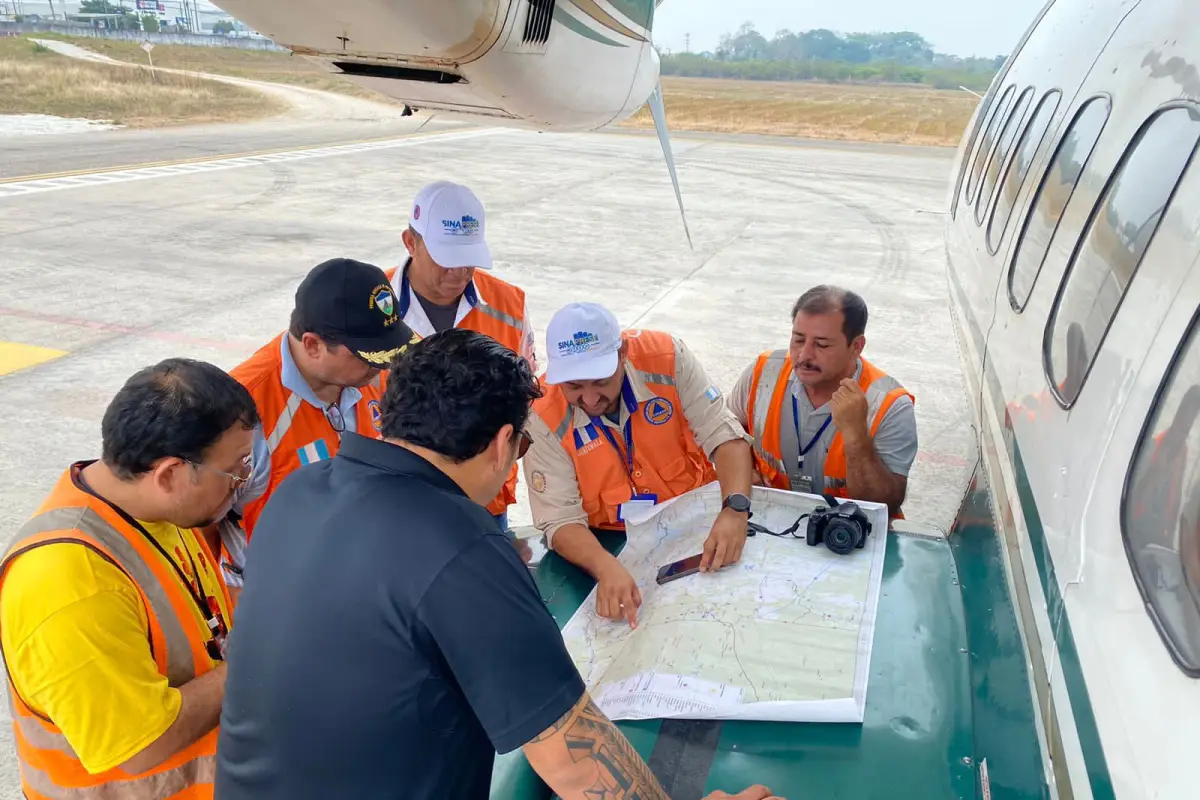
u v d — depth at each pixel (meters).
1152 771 0.88
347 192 13.85
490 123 3.72
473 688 1.07
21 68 31.12
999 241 3.10
